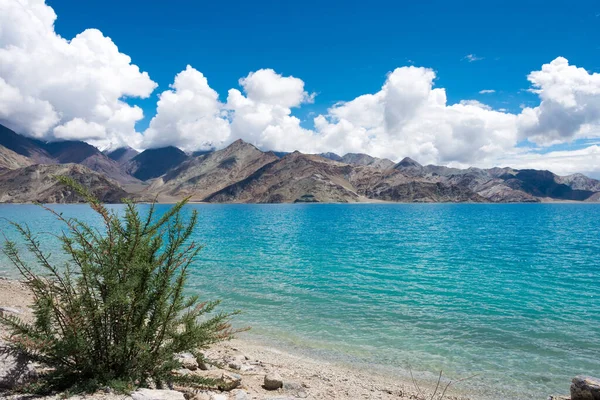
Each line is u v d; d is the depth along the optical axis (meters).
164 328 6.22
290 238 64.69
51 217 126.62
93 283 5.78
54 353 5.68
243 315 18.45
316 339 15.20
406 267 35.31
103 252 5.91
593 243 62.19
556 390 10.93
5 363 5.48
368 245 54.84
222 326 6.93
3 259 31.08
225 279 27.77
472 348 14.32
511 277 31.12
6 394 5.20
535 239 69.12
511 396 10.50
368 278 29.06
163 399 5.36
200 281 26.86
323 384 9.80
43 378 5.72
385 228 93.81
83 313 5.71
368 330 16.39
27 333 5.65
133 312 5.96
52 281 5.86
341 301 21.48
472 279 29.73
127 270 5.80
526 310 20.00
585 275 32.59
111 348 5.86
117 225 6.00
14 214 155.38
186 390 6.53
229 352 12.53
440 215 187.75
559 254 47.75
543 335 15.85
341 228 91.94
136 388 5.62
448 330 16.48
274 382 8.46
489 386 11.12
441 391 10.57
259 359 12.24
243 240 59.91
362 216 167.50
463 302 21.62
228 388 7.14
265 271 31.67
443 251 49.22
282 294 23.08
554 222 132.38
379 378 11.38
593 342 14.99
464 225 111.25
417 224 112.75
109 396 5.28
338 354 13.60
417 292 24.20
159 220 6.20
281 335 15.62
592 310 20.08
